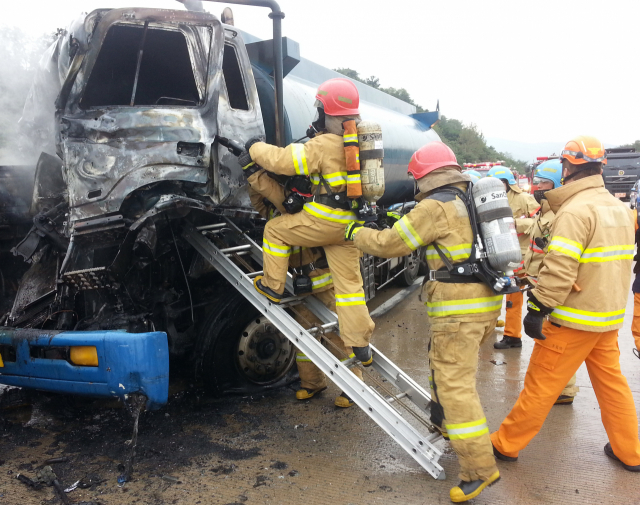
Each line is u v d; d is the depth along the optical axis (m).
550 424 3.56
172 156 3.12
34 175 3.89
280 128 3.66
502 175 5.14
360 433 3.42
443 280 2.67
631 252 2.90
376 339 5.62
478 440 2.57
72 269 3.18
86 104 3.42
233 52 3.74
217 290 3.99
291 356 4.21
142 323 3.32
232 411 3.77
